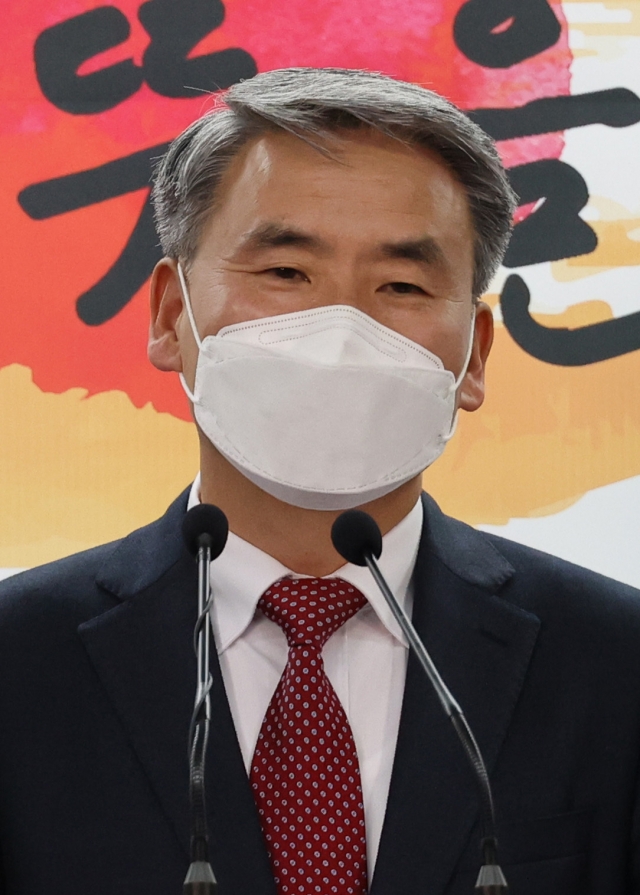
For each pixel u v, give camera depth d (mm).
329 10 6734
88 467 6457
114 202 6602
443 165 4309
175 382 6551
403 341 4160
